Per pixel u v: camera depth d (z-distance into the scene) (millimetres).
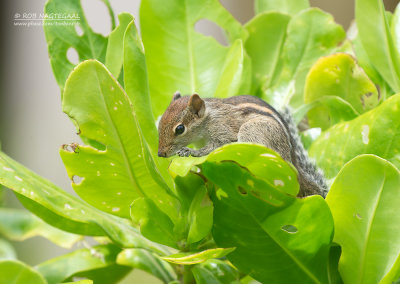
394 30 3391
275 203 3283
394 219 3281
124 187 3316
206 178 3301
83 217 3309
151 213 3311
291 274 3307
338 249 3311
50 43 3371
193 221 3297
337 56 3398
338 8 4070
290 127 3426
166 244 3311
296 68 3451
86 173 3311
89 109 3291
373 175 3277
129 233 3324
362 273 3295
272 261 3305
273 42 3480
